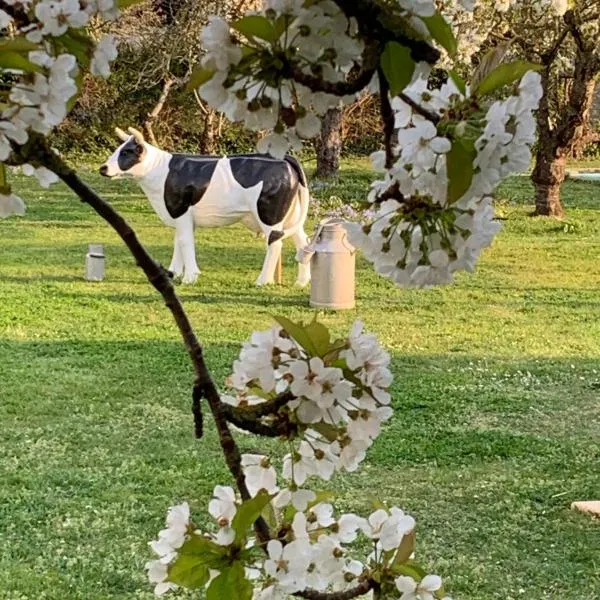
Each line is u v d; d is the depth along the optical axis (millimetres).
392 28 858
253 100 865
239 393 1195
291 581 1140
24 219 15453
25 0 855
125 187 19516
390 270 1074
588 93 16250
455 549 4355
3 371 7125
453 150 934
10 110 791
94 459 5375
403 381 7102
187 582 1075
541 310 9961
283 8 845
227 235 14859
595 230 15820
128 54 19859
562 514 4758
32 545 4262
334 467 1166
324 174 20297
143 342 8141
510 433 5980
